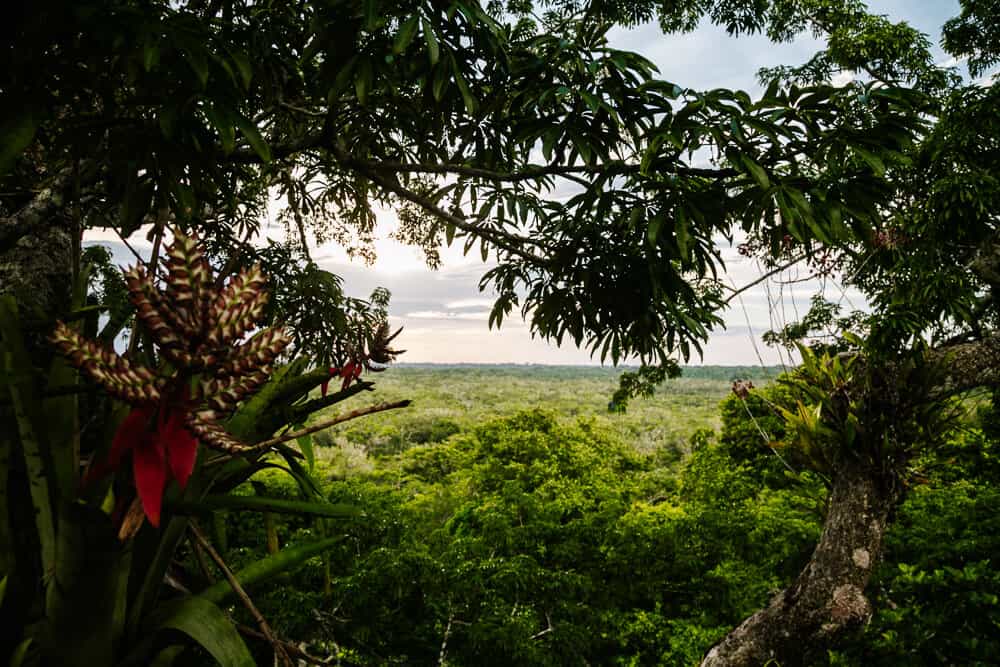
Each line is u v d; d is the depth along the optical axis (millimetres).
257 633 1500
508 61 2637
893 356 3758
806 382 3641
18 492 1197
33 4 1605
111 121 1977
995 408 6785
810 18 7895
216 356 453
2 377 1149
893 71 7121
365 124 3541
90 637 1005
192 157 2119
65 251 3195
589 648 4750
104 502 1021
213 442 452
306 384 1306
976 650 3660
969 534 4961
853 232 2641
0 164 1458
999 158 4965
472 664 4273
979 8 6754
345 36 2363
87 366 438
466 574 4707
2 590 1011
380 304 5246
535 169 3137
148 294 445
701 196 2615
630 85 2543
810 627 3328
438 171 3391
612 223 3330
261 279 478
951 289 4691
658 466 25578
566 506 7309
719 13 7598
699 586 5934
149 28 1684
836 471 3498
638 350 3611
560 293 3602
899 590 4426
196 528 1330
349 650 3963
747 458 9438
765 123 2381
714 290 5113
